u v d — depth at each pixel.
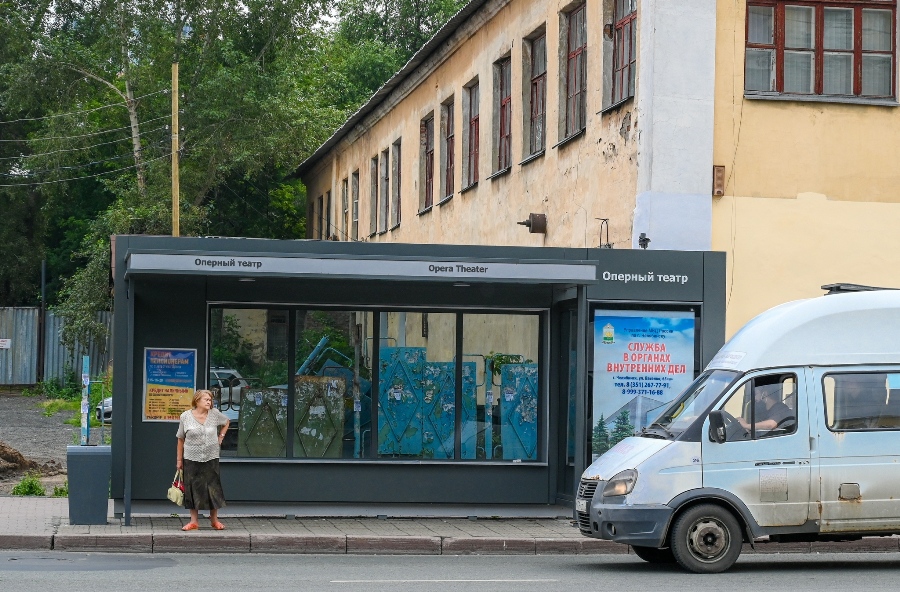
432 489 16.52
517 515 16.39
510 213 25.06
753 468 12.04
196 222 44.72
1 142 53.34
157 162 44.56
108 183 46.12
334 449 16.53
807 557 13.59
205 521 15.40
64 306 44.41
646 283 16.33
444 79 30.78
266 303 16.33
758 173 17.89
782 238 17.88
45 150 45.22
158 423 15.93
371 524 15.52
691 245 17.61
